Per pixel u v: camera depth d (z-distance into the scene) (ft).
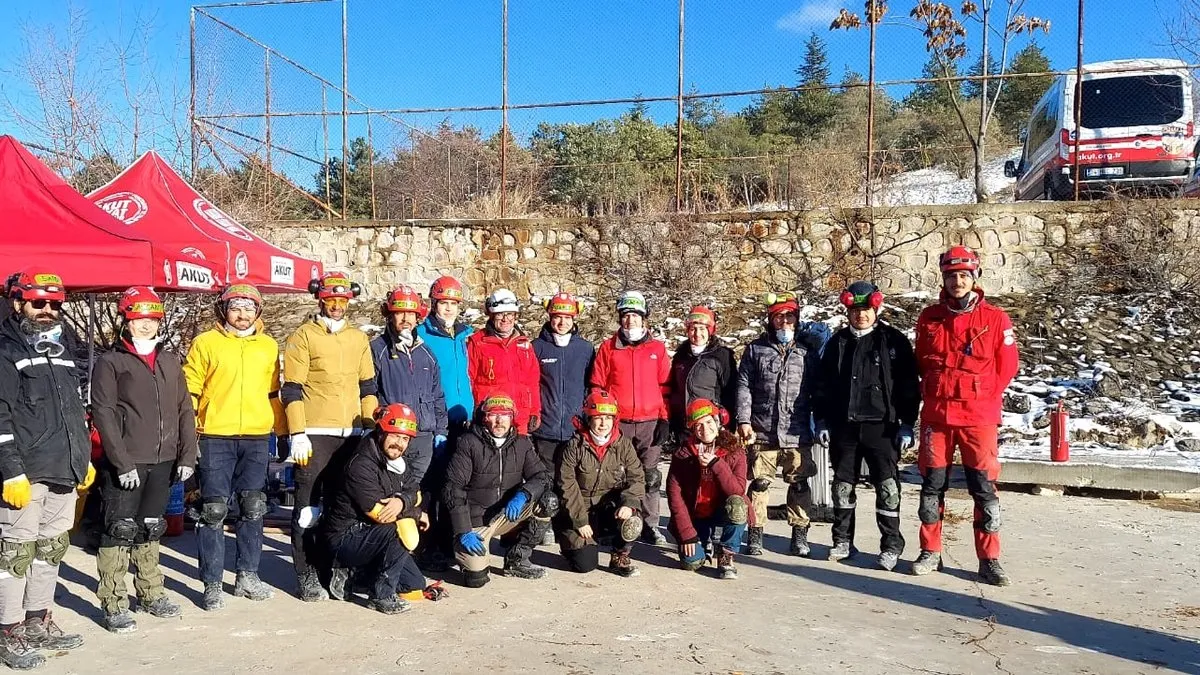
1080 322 39.45
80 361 34.78
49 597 14.53
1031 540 21.49
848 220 44.01
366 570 16.89
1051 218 42.93
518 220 46.62
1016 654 14.34
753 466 20.22
